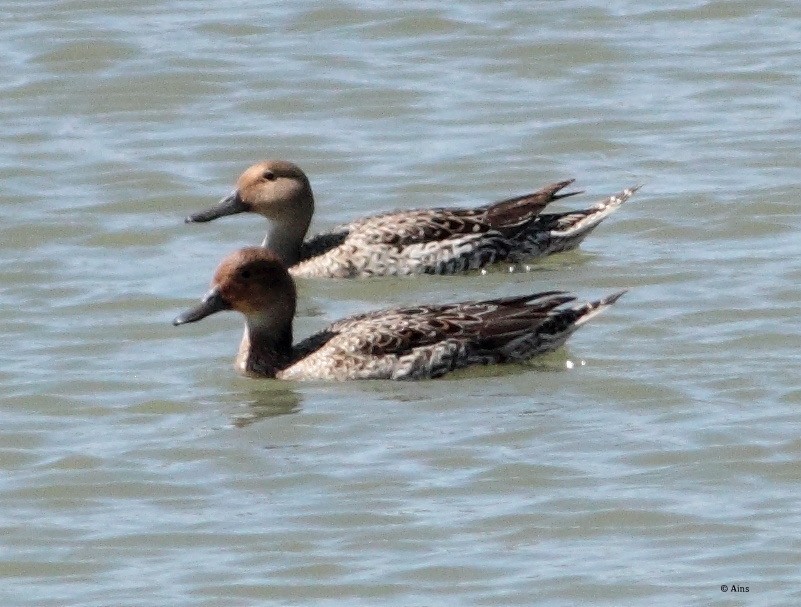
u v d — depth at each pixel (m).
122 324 19.48
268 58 27.08
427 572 14.49
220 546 14.95
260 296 18.12
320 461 16.28
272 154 24.39
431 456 16.28
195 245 21.89
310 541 14.99
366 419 17.09
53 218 22.41
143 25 28.08
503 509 15.36
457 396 17.53
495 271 21.34
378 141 24.75
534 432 16.69
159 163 24.03
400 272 21.33
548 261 21.30
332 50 27.36
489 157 24.17
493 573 14.45
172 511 15.54
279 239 21.70
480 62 27.00
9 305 19.95
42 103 25.81
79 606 14.12
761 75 26.33
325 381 18.03
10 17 28.30
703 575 14.35
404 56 27.17
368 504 15.51
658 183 23.11
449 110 25.56
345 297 20.70
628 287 20.14
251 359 18.23
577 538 14.95
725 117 25.08
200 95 26.09
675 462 16.06
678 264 20.70
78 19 28.20
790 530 14.94
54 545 15.04
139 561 14.79
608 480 15.78
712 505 15.37
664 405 17.14
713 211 22.17
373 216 21.77
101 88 26.20
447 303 19.84
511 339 18.16
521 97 25.92
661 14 28.41
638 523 15.11
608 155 24.12
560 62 26.91
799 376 17.64
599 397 17.38
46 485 16.02
